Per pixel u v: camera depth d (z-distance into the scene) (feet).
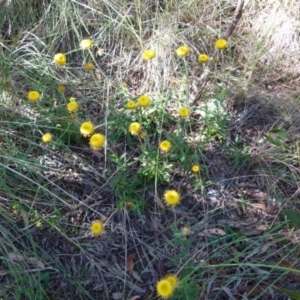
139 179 3.30
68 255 3.04
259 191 3.32
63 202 3.17
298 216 2.93
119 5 4.34
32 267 2.96
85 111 3.76
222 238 2.99
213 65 4.06
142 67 4.09
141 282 2.95
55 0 4.27
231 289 2.88
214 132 3.55
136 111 3.51
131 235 3.11
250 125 3.70
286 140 3.57
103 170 3.41
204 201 3.26
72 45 4.29
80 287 2.90
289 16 4.32
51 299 2.88
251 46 4.24
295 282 2.89
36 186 3.26
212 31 4.28
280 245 3.02
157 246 3.08
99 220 3.17
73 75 4.01
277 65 4.15
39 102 3.65
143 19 4.32
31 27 4.32
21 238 3.06
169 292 2.37
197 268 2.76
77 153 3.51
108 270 2.99
